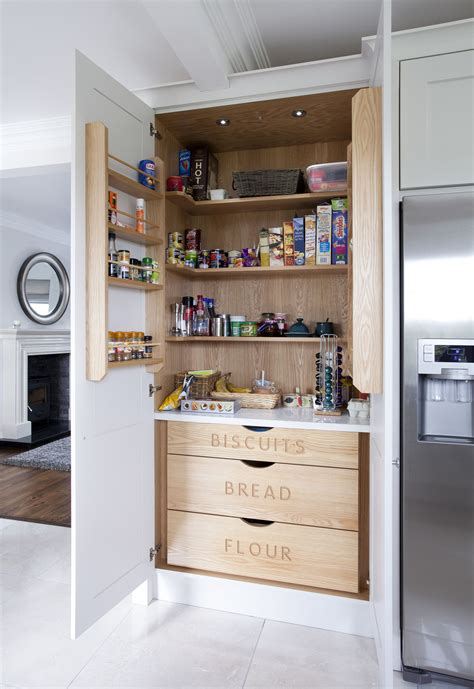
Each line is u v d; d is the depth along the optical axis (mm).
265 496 2016
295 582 1979
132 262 1870
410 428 1627
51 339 5691
